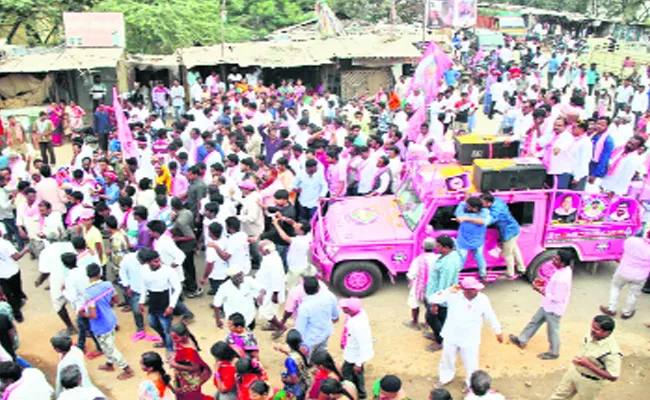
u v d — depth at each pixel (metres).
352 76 25.20
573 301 9.62
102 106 18.20
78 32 22.14
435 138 13.52
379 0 37.47
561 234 9.52
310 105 22.25
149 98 23.58
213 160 12.13
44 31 26.89
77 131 19.31
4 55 21.00
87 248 8.31
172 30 25.23
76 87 22.06
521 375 7.83
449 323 7.13
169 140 14.37
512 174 9.10
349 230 9.74
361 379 7.09
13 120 15.66
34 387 5.91
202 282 9.23
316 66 25.62
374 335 8.75
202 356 8.25
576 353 8.24
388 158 11.44
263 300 8.27
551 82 26.33
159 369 6.00
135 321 8.73
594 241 9.62
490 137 10.73
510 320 9.06
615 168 10.83
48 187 11.01
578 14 46.94
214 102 18.12
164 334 8.03
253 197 10.02
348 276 9.60
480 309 6.95
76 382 5.84
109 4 25.22
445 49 28.83
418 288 8.29
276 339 8.66
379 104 17.52
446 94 18.30
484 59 31.14
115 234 9.34
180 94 21.86
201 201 10.48
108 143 18.47
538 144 10.70
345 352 6.97
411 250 9.46
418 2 37.50
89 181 11.46
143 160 12.52
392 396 5.50
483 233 8.74
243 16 36.72
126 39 25.14
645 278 8.71
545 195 9.27
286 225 9.75
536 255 9.59
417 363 8.12
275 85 25.88
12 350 7.29
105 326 7.55
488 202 8.66
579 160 10.20
